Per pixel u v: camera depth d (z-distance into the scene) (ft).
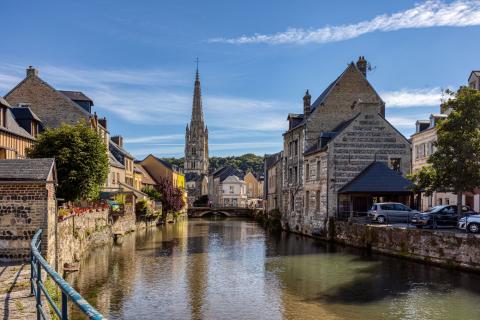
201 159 431.02
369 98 127.54
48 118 116.26
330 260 76.79
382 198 111.96
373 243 86.79
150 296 52.19
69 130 85.66
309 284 58.29
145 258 79.46
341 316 44.52
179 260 77.51
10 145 87.25
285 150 148.97
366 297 51.34
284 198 149.59
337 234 103.71
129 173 177.17
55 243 53.67
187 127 433.89
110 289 55.16
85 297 51.42
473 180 71.72
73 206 79.82
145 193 179.42
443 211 89.10
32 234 48.26
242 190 351.25
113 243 103.40
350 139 109.81
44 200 48.49
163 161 255.70
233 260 77.71
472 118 71.41
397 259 76.74
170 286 57.21
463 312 45.21
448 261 66.80
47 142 84.53
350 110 127.03
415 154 142.31
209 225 179.22
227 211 273.54
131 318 44.06
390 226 83.51
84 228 81.15
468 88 73.26
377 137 110.32
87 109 129.39
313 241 109.09
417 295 51.67
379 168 105.50
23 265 45.34
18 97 116.57
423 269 66.64
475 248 62.13
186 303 49.42
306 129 126.52
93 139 86.89
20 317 27.40
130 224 134.21
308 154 122.31
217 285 57.93
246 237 121.39
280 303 49.39
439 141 74.13
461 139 71.31
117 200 128.47
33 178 48.16
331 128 126.52
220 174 358.64
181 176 284.00
